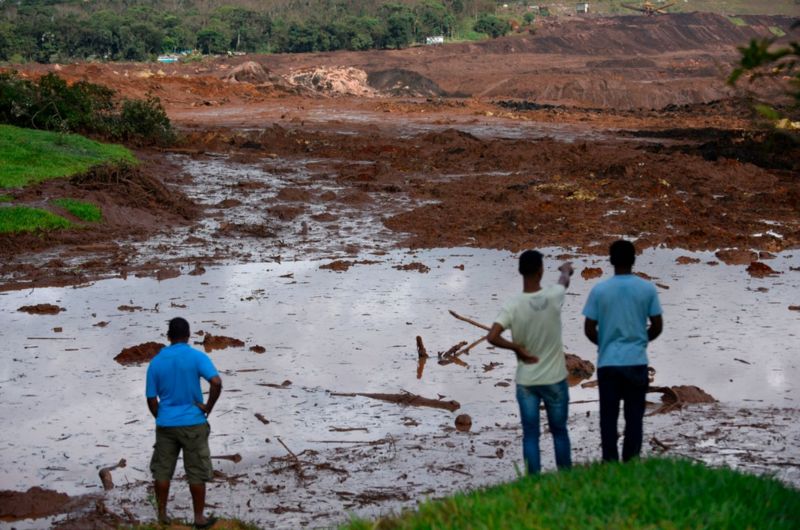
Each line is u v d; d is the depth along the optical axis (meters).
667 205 25.94
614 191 28.19
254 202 26.86
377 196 28.20
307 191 28.48
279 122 49.88
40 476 8.80
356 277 18.00
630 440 7.16
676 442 9.02
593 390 11.06
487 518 5.10
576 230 22.75
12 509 7.91
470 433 9.70
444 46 194.25
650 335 7.25
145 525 7.33
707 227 22.89
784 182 30.38
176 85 67.62
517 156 34.34
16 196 23.70
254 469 8.83
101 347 13.20
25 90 34.31
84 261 19.52
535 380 7.10
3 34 198.75
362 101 67.50
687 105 67.50
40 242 20.97
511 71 154.12
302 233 23.02
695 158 32.72
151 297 16.38
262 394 11.12
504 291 16.55
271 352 12.88
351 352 12.84
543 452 8.94
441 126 49.41
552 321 7.09
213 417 10.35
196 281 17.75
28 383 11.62
